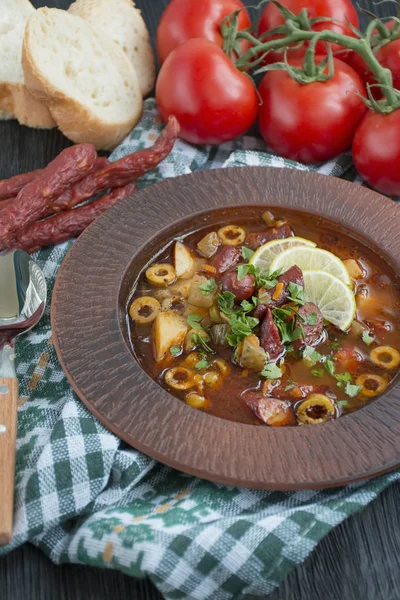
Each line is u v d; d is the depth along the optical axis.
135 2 0.93
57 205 0.71
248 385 0.60
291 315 0.62
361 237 0.69
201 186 0.71
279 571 0.54
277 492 0.58
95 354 0.61
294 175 0.72
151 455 0.57
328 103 0.75
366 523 0.58
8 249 0.70
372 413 0.58
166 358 0.62
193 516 0.56
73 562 0.56
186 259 0.67
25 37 0.75
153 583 0.55
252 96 0.77
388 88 0.72
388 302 0.65
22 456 0.59
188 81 0.75
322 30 0.78
